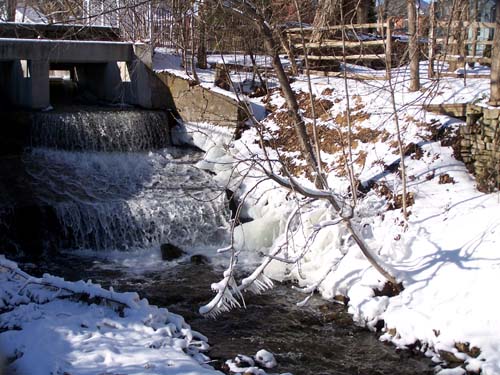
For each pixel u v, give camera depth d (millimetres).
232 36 14094
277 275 11641
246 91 17406
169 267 12055
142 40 18000
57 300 8797
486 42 15883
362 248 9891
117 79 18141
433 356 8844
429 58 13750
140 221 12969
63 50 16172
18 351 7449
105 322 8227
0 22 16797
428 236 10883
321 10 14102
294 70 16703
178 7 13773
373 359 8844
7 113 14867
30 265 11688
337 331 9664
